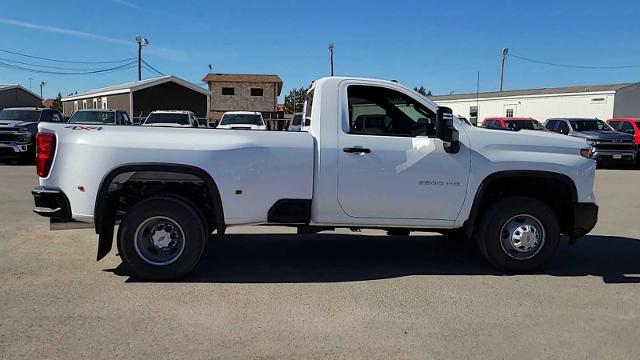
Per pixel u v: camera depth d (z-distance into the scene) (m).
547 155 5.93
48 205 5.49
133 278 5.63
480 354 3.99
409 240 7.68
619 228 8.94
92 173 5.38
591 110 37.12
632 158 21.16
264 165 5.55
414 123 5.96
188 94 44.16
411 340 4.22
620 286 5.64
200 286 5.43
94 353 3.90
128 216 5.44
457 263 6.47
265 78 56.47
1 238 7.27
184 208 5.46
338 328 4.43
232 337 4.22
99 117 20.89
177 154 5.43
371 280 5.73
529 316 4.75
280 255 6.73
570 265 6.45
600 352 4.05
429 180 5.78
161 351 3.96
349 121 5.80
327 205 5.71
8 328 4.30
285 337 4.24
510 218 5.94
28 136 17.95
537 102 39.69
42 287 5.30
